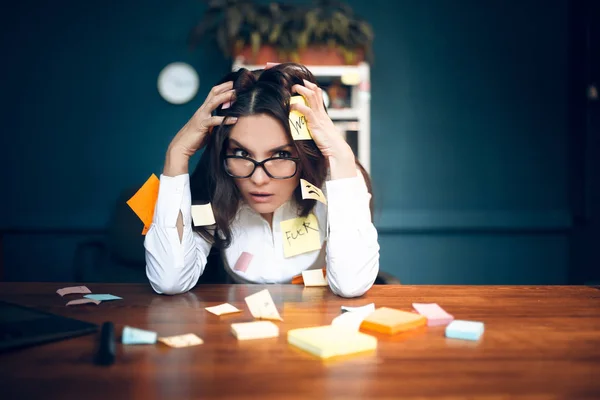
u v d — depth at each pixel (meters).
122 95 3.44
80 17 3.42
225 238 1.40
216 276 1.62
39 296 1.12
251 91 1.19
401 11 3.44
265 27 2.98
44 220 3.42
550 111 3.47
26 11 3.40
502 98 3.47
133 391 0.61
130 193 2.22
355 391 0.61
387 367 0.69
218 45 3.36
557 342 0.80
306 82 1.20
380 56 3.45
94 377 0.66
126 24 3.42
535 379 0.65
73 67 3.42
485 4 3.45
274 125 1.16
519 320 0.93
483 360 0.72
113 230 2.21
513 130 3.47
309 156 1.24
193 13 3.43
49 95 3.42
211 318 0.94
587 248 3.38
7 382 0.64
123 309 1.01
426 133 3.46
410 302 1.08
